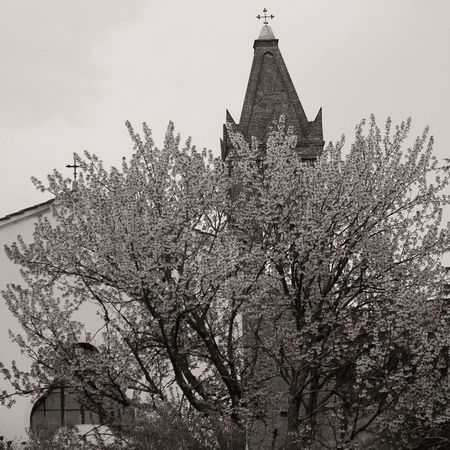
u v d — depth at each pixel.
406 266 33.34
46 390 32.66
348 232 32.84
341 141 33.47
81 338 37.03
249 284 30.67
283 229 32.25
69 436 28.83
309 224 31.72
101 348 31.41
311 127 44.59
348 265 34.03
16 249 31.78
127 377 31.22
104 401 31.38
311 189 32.84
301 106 45.22
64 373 30.97
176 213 31.39
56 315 32.09
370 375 31.50
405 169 33.44
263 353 33.62
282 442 35.78
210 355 32.03
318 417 35.66
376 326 32.12
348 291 32.84
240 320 37.44
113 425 28.72
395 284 33.28
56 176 31.78
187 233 31.42
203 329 30.98
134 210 30.30
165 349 32.16
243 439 27.61
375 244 32.91
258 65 46.00
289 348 32.34
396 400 32.50
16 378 33.38
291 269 32.62
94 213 31.02
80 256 31.25
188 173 31.88
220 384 32.66
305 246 31.73
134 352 29.78
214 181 32.06
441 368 32.56
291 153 33.50
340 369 33.12
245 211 33.34
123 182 31.38
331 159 33.25
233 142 34.09
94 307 37.34
